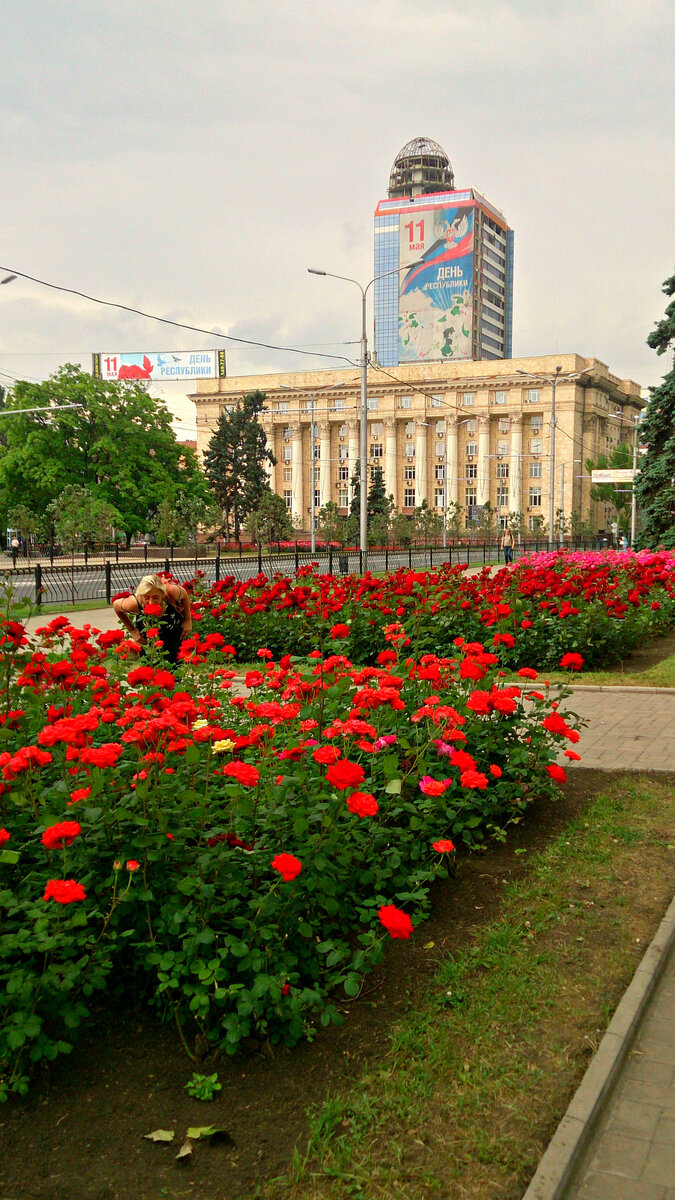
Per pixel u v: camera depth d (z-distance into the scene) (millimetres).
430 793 3922
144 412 56031
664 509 23703
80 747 3512
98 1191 2449
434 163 146125
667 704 9258
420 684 5461
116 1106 2791
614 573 15766
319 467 102438
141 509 55125
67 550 41875
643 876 4555
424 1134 2645
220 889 3387
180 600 8227
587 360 94812
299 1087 2873
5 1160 2568
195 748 3605
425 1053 3037
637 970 3588
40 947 2758
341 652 7969
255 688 5426
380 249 128750
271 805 3615
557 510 89062
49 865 3332
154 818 3381
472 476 97062
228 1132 2668
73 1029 3045
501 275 135875
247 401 70812
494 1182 2461
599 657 11398
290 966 3240
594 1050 3074
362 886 4062
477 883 4469
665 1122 2795
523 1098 2812
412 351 126688
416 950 3771
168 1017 3150
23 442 52125
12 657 5000
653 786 6160
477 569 40781
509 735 5496
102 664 6070
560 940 3861
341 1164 2514
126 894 3121
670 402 23516
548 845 4992
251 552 52000
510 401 94625
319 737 4637
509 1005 3338
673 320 23609
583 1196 2488
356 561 40844
